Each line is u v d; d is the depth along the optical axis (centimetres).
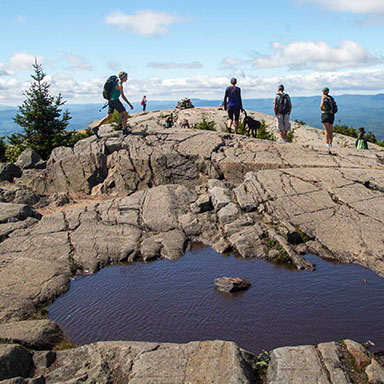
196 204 1069
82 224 1012
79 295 723
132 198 1134
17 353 485
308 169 1173
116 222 1031
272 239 901
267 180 1128
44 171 1512
